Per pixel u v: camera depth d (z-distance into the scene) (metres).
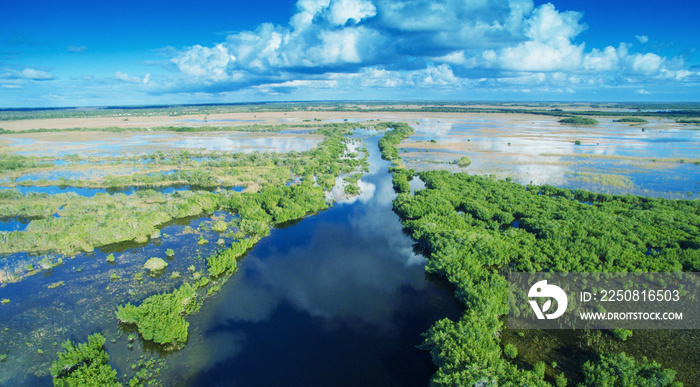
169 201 76.00
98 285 49.38
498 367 32.72
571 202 74.00
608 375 32.31
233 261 54.28
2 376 34.75
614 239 56.25
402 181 89.94
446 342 35.78
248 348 39.91
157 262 53.19
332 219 73.56
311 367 37.75
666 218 63.03
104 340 37.97
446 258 50.66
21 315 43.28
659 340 39.22
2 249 57.09
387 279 53.62
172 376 35.75
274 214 70.44
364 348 40.44
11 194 78.81
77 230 60.94
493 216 69.44
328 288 51.31
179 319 40.50
